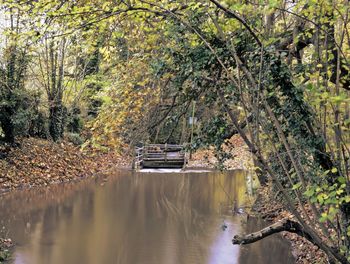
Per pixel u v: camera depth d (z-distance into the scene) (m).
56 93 22.94
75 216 15.29
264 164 4.84
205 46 5.50
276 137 5.87
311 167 5.66
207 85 5.95
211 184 21.73
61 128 24.56
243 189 19.09
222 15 5.62
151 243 12.70
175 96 7.12
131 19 6.65
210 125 6.38
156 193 19.80
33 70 23.86
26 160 20.16
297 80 5.43
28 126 22.30
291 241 12.52
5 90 19.23
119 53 8.77
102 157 26.55
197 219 15.31
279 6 4.99
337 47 4.98
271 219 14.02
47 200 17.23
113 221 14.88
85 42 7.82
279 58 5.18
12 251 11.40
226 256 11.65
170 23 5.91
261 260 11.30
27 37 6.44
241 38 5.39
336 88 4.91
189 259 11.37
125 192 19.78
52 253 11.45
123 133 8.70
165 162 26.78
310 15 4.96
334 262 5.39
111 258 11.28
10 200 16.62
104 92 10.97
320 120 5.50
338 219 5.54
